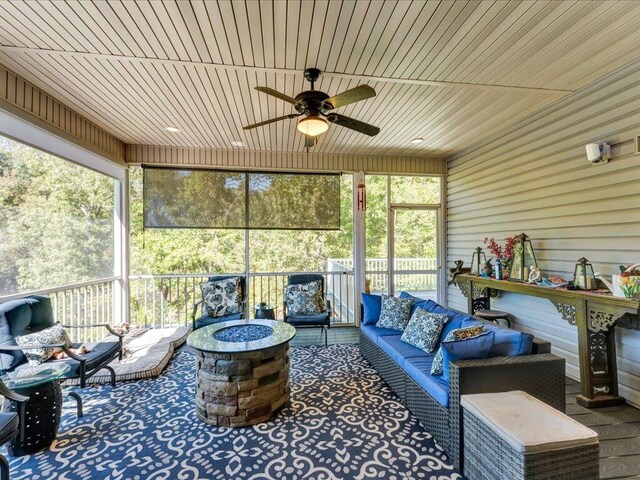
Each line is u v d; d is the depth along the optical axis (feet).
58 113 10.72
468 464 5.93
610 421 7.79
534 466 4.66
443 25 6.73
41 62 8.25
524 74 8.84
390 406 8.66
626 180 8.52
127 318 15.48
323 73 8.73
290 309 14.76
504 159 13.25
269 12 6.31
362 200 16.63
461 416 6.17
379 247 17.89
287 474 6.18
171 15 6.41
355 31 6.91
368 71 8.63
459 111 11.45
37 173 10.48
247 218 16.40
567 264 10.32
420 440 7.18
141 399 9.21
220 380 7.82
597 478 4.90
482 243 14.80
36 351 8.34
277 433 7.51
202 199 16.03
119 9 6.23
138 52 7.76
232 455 6.75
